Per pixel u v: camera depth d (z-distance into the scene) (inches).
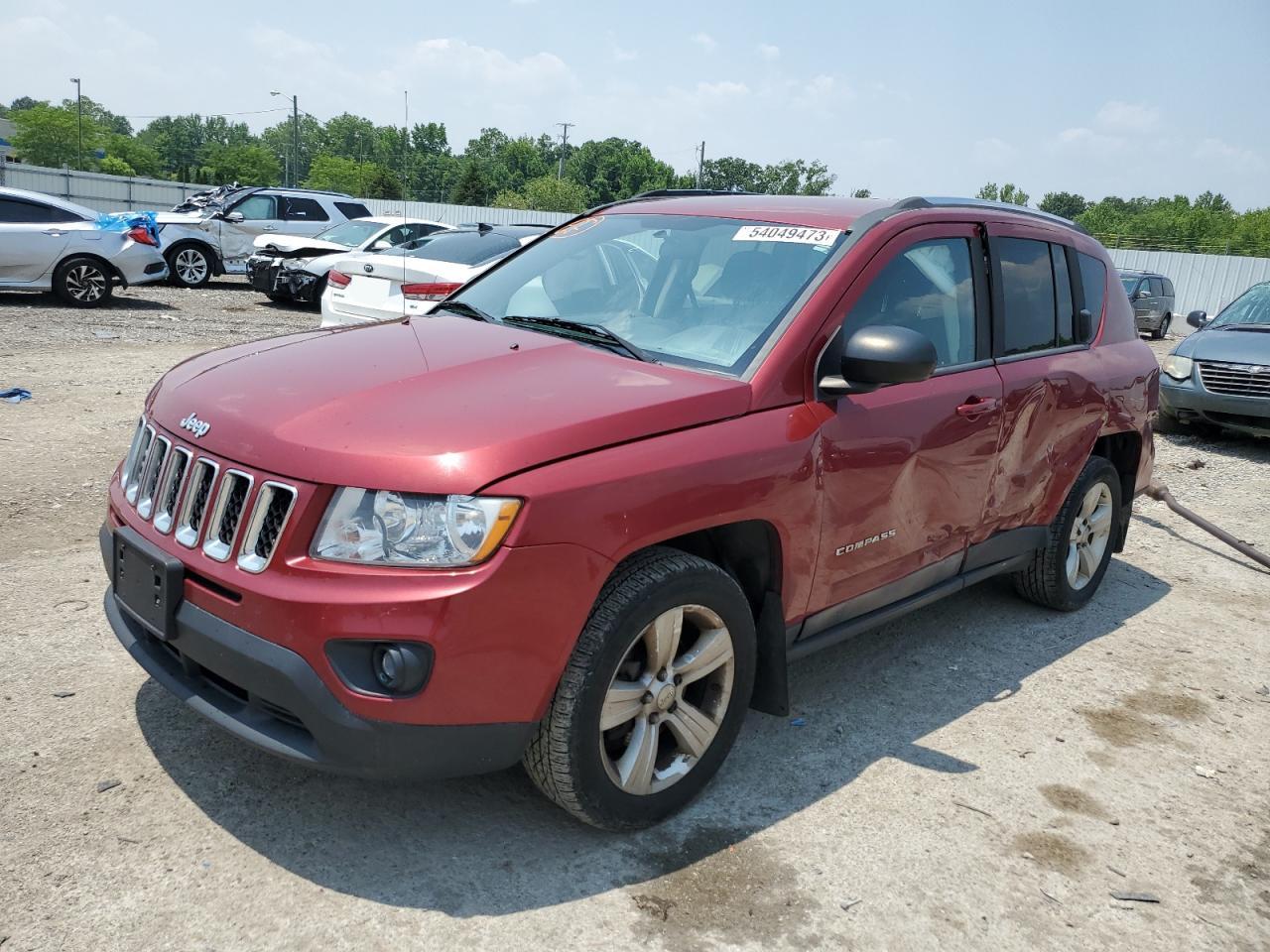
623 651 107.3
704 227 151.7
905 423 138.4
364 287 378.9
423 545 96.5
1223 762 146.9
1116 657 182.2
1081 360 183.2
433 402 107.8
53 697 137.3
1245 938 108.8
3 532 198.1
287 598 96.9
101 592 173.3
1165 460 370.3
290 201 757.9
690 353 129.8
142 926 96.8
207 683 109.3
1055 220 188.9
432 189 5890.8
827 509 128.3
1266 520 289.6
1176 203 4643.2
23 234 527.5
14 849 106.1
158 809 114.8
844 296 133.0
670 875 111.0
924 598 157.2
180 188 1859.0
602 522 102.6
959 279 156.2
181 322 520.1
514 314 150.3
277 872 106.0
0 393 311.0
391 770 99.3
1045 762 142.7
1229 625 203.3
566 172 5639.8
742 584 129.2
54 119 4480.8
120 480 127.6
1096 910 111.3
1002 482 164.6
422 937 98.3
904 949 102.8
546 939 99.5
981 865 117.6
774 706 131.0
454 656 96.7
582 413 107.3
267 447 102.5
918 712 155.5
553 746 106.0
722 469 113.3
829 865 115.1
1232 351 390.3
